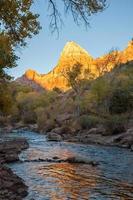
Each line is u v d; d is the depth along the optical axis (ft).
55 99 458.50
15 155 102.22
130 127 204.33
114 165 95.40
